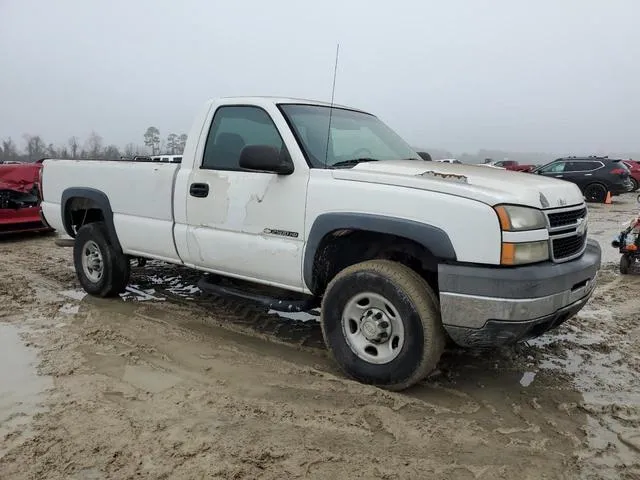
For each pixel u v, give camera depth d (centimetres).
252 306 555
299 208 392
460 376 393
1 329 477
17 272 711
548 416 336
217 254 448
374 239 387
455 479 270
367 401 347
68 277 685
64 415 322
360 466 278
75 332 470
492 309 320
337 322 382
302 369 397
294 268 400
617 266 797
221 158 453
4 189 977
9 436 299
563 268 340
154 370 392
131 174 516
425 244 335
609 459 290
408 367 350
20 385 363
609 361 426
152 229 500
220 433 305
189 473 268
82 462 276
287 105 438
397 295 349
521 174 400
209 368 398
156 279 658
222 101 462
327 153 416
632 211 1703
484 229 320
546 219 339
